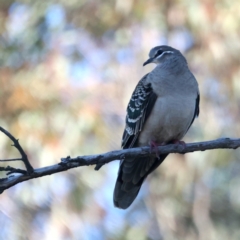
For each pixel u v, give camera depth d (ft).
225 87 45.70
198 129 46.78
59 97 45.44
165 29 46.98
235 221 50.75
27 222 46.03
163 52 33.42
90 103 45.32
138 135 31.24
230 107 46.44
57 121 44.65
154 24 46.65
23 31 49.52
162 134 30.76
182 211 48.32
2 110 45.37
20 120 44.75
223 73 45.68
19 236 45.96
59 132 44.42
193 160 45.70
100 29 48.78
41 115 44.91
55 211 44.75
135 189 30.48
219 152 45.96
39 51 48.44
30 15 49.73
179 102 29.78
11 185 23.07
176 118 29.96
